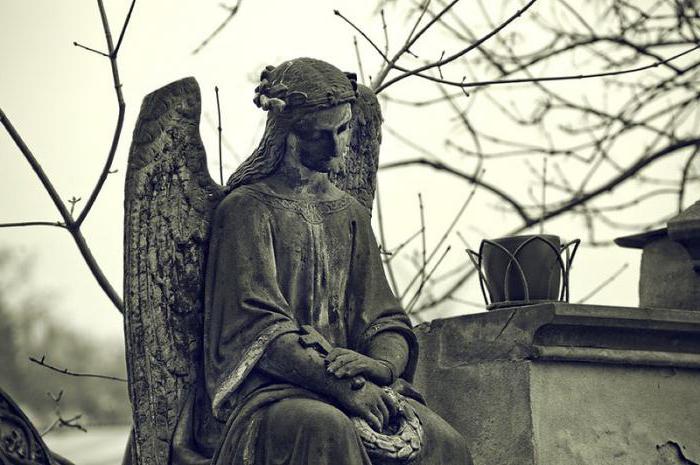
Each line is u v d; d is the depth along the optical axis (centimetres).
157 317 891
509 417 963
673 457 984
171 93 902
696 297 1080
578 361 970
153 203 896
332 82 888
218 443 845
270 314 862
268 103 884
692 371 1007
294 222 895
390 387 878
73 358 1850
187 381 893
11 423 878
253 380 857
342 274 907
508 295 997
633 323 973
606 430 968
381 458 837
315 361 848
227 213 894
